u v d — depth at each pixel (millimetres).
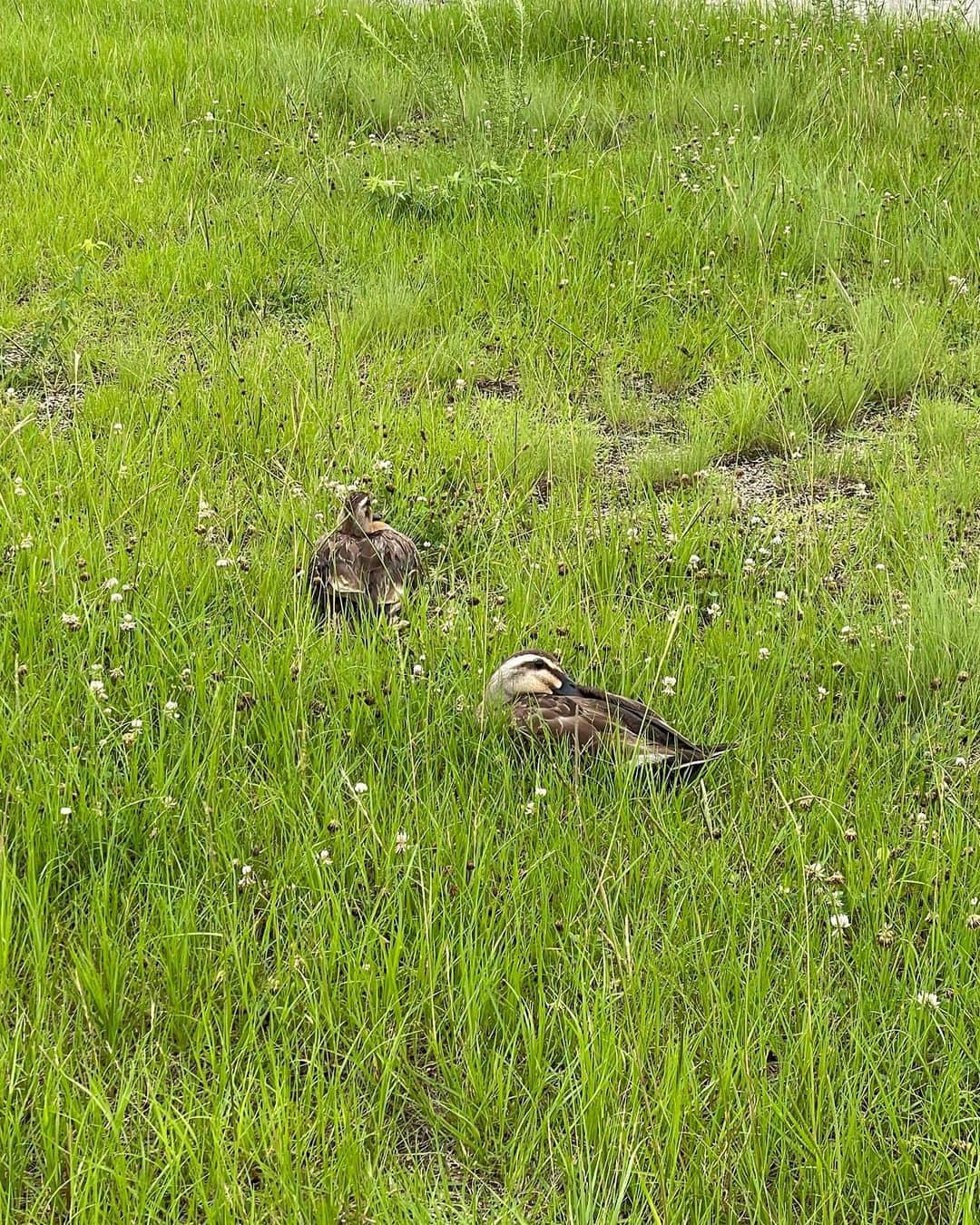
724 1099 5922
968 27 21828
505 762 7969
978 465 11750
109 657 8797
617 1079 6062
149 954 6660
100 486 10789
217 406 12242
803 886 6871
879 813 7699
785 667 8969
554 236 15797
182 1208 5582
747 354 13773
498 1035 6441
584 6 22266
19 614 8883
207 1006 6250
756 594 10172
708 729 8547
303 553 9820
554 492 11406
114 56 20438
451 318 14375
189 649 8805
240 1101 5848
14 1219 5473
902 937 6770
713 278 15305
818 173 17125
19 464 10961
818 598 10031
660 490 11914
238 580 9609
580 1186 5547
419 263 15336
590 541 10688
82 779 7582
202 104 19203
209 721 8141
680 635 9484
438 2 23078
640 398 13258
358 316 14188
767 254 15680
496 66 20422
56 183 16562
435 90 19359
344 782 7758
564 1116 5867
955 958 6805
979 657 9172
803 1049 6102
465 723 8375
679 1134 5711
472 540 10688
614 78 20781
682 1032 6414
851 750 8375
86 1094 5980
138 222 16000
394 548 9891
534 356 13836
